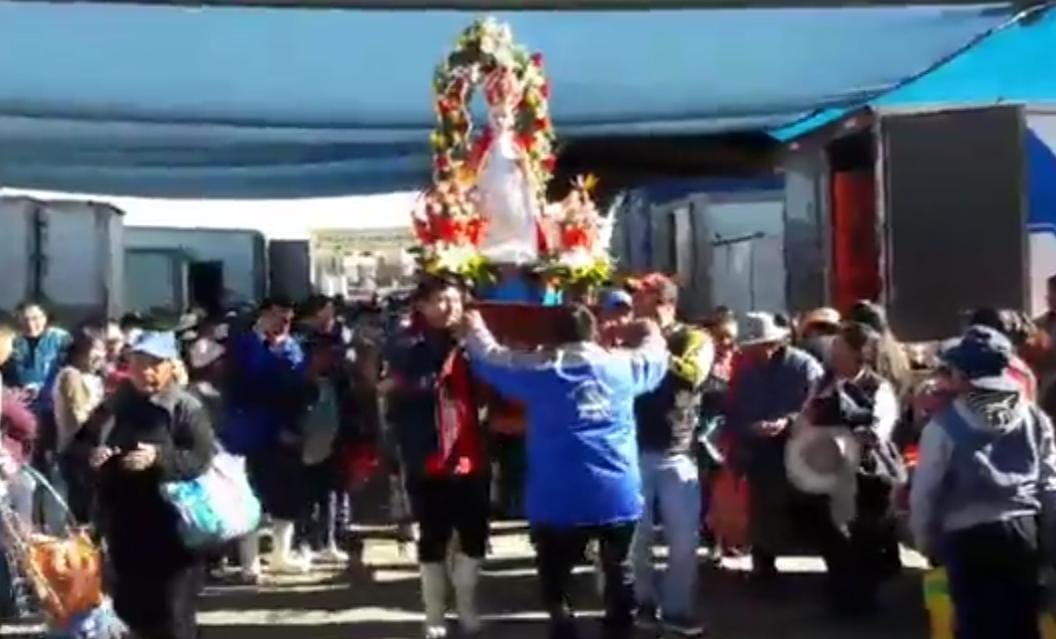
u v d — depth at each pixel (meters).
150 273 22.44
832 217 11.68
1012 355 6.61
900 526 8.79
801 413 8.98
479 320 7.62
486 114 9.45
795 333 10.41
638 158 16.69
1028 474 6.20
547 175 9.40
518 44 9.76
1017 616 6.25
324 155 16.08
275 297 11.73
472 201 8.97
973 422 6.21
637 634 8.78
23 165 16.38
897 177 10.40
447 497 8.48
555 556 7.44
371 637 9.07
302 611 9.88
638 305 8.45
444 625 8.71
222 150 15.32
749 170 16.75
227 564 11.29
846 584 9.07
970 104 10.56
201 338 12.30
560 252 9.02
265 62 10.04
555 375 7.33
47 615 5.92
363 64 10.27
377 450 12.00
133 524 6.60
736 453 9.46
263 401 11.01
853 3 8.28
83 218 18.14
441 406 8.31
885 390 8.80
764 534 9.39
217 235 23.22
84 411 9.52
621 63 10.72
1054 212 10.30
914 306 10.34
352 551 11.59
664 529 8.62
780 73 11.41
